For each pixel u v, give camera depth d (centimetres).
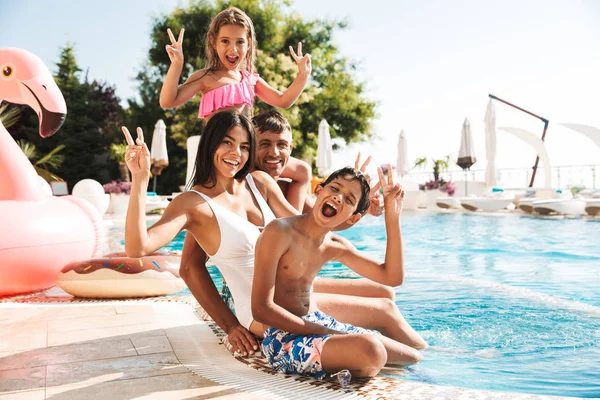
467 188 2014
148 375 257
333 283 343
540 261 668
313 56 2803
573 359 289
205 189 301
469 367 277
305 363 251
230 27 368
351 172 266
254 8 2692
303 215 277
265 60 2514
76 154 2803
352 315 312
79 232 512
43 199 512
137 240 254
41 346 310
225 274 309
